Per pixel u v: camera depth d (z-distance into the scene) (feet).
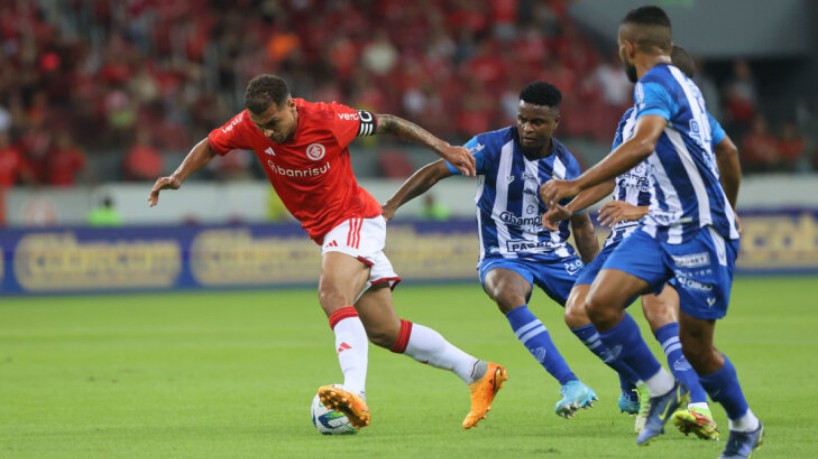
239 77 301.43
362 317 81.92
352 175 82.69
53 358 132.05
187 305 211.82
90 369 121.60
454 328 161.38
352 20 319.47
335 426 77.71
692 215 65.10
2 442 76.18
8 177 258.78
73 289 242.17
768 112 327.47
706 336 65.46
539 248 89.30
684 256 65.16
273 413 90.12
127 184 265.95
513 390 102.22
